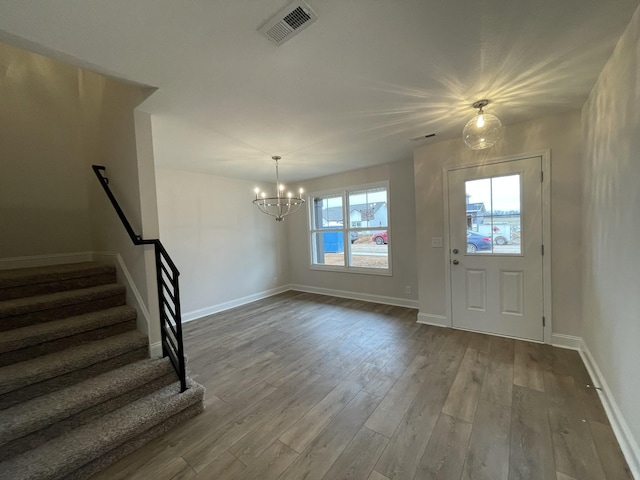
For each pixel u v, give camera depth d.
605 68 1.75
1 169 2.58
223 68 1.64
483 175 3.01
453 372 2.36
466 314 3.24
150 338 2.19
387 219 4.46
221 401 2.11
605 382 1.89
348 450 1.59
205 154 3.35
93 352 1.88
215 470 1.50
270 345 3.10
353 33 1.37
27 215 2.69
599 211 2.02
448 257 3.30
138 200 2.15
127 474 1.49
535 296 2.82
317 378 2.37
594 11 1.27
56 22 1.22
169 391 1.96
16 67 2.64
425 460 1.50
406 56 1.58
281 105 2.13
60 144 2.85
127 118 2.18
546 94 2.13
